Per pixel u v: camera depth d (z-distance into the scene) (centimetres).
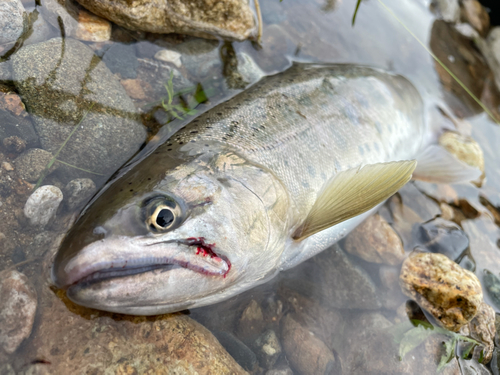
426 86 30
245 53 24
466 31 35
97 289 13
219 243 15
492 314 20
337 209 18
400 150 25
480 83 32
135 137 19
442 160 26
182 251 14
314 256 20
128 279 14
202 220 15
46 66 18
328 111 21
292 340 18
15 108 17
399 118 25
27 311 14
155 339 15
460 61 33
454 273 19
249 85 23
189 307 16
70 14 19
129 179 15
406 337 18
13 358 13
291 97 21
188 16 22
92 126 18
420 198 24
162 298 14
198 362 15
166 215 14
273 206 17
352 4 30
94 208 15
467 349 18
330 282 20
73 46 19
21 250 15
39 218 16
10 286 14
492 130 30
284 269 20
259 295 18
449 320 19
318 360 17
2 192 16
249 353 17
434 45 32
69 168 17
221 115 19
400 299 20
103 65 20
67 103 18
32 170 17
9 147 16
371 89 24
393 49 30
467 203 24
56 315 14
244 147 18
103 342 14
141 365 14
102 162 18
